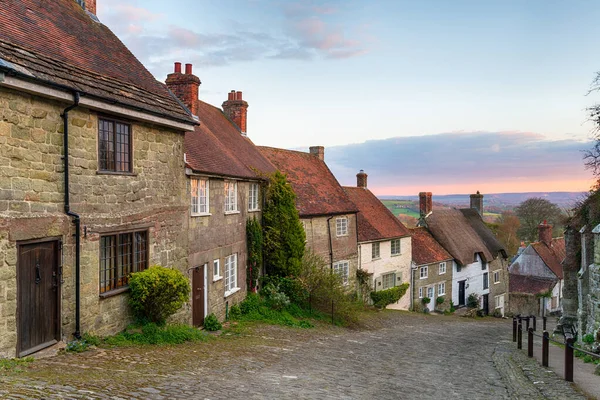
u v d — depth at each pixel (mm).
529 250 46750
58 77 9188
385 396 8016
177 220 13727
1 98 8070
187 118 13484
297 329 18000
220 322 17078
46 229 8992
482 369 11805
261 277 21609
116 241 11117
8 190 8203
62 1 12680
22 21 9914
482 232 44062
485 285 42406
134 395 6348
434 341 17984
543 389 8992
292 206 22344
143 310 11789
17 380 6590
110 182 10820
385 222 34250
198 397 6602
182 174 13984
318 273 22688
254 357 11047
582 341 17016
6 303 8133
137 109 11234
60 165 9398
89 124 10188
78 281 9758
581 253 21766
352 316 22531
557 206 58719
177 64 18312
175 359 9656
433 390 8836
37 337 8891
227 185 18203
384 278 32906
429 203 40562
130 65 13344
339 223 28969
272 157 28625
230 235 18250
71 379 6953
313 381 8742
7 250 8156
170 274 11766
